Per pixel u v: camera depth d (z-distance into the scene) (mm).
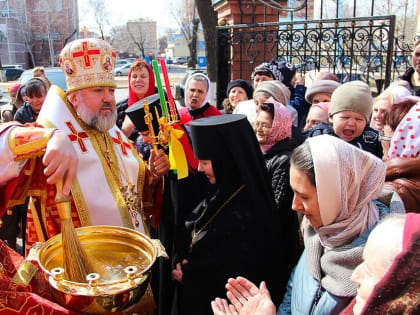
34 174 1891
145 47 55812
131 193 2355
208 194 2230
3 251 1550
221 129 1961
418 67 4312
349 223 1425
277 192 2355
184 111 4012
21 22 48188
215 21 7965
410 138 1977
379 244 984
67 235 1418
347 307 1232
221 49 6211
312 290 1503
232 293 1582
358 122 2904
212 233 2051
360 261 1340
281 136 2654
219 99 6293
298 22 5512
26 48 49312
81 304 1310
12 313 1343
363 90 2891
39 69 6172
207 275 2059
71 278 1412
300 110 4836
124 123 3770
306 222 1671
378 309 812
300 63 7215
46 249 1515
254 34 5973
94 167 2264
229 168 2043
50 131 1464
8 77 29578
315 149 1446
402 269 811
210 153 2008
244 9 6266
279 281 2039
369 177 1452
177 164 2223
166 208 2592
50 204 1958
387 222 1021
